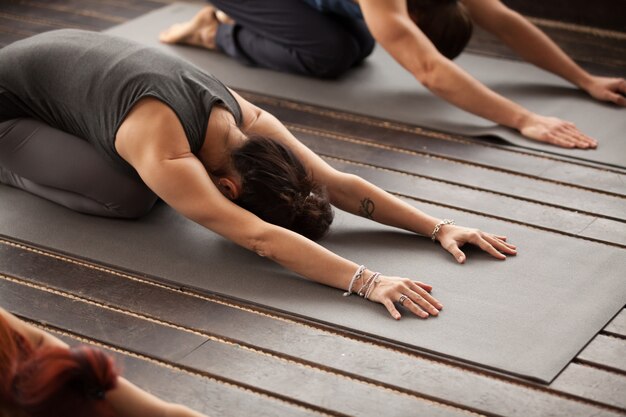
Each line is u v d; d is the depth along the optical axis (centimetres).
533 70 453
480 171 365
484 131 389
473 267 300
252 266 300
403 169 366
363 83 440
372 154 378
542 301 284
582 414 241
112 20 509
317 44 430
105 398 176
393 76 448
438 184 356
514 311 279
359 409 242
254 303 282
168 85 296
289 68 446
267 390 249
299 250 284
